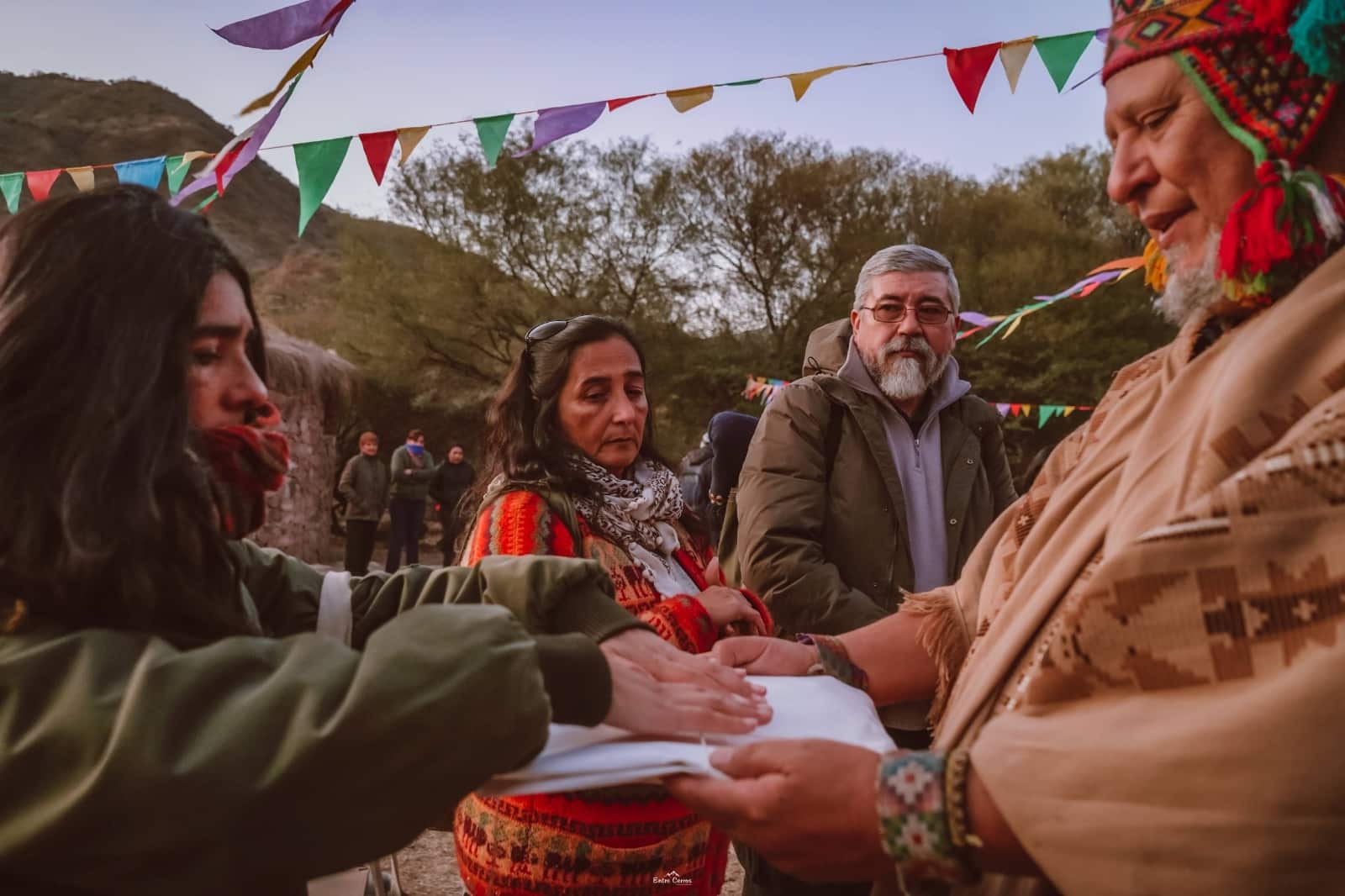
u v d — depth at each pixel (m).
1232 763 0.78
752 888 2.16
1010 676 1.10
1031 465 3.82
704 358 23.47
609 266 24.14
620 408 1.91
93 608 0.91
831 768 0.97
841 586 2.43
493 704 0.89
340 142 2.19
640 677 1.17
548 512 1.79
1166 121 1.07
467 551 1.82
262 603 1.26
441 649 0.90
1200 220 1.09
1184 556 0.87
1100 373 20.58
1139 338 21.69
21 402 0.90
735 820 1.01
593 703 1.07
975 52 2.38
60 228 0.95
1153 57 1.06
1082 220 27.64
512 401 1.94
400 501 13.09
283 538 14.13
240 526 1.07
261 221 70.94
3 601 0.90
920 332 2.63
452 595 1.33
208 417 1.03
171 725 0.82
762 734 1.17
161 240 0.97
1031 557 1.23
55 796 0.81
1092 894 0.83
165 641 0.90
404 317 23.41
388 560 13.14
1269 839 0.75
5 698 0.84
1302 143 0.99
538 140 2.37
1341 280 0.97
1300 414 0.93
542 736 0.93
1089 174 27.88
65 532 0.86
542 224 23.59
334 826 0.85
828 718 1.25
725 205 24.08
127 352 0.91
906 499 2.63
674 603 1.67
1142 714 0.86
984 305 21.80
